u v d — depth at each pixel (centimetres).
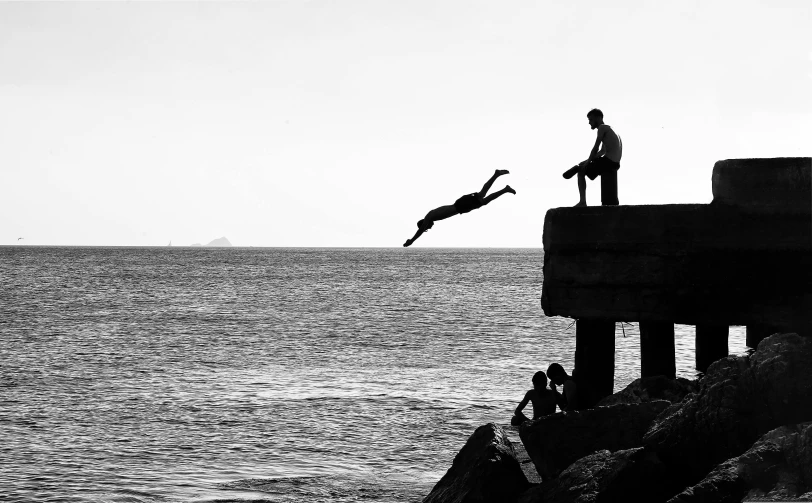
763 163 1169
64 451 1705
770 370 818
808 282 1145
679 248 1223
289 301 6488
